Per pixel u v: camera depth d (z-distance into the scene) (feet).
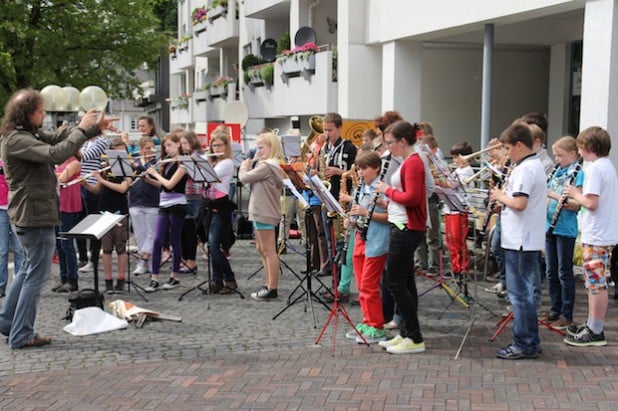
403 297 18.93
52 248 20.22
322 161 27.48
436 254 29.37
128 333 21.86
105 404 15.93
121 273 27.43
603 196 19.07
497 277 29.32
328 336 21.24
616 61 31.12
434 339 20.72
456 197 20.77
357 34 51.31
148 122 32.42
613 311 23.70
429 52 55.57
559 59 52.37
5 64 67.15
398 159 19.26
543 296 26.40
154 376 17.78
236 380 17.38
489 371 17.69
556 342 20.15
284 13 73.00
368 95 52.11
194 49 107.45
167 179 27.81
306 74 58.18
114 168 26.48
